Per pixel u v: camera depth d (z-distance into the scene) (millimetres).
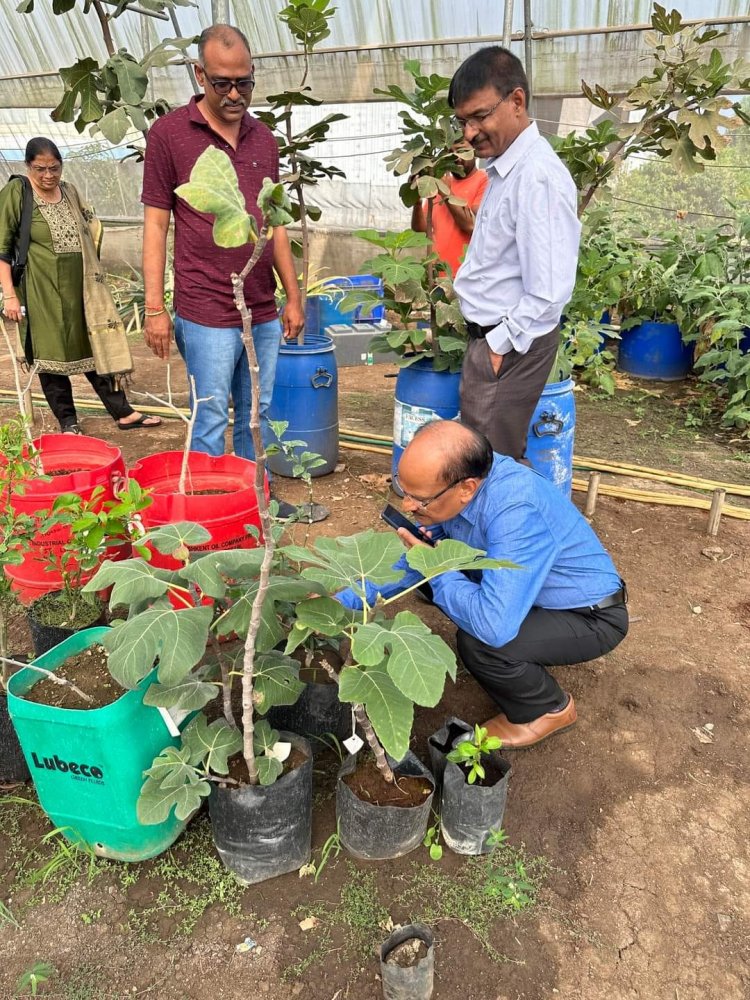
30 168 4133
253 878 1869
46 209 4215
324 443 4254
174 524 1870
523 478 2027
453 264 4312
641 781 2242
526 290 2797
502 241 2844
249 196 3146
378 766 1954
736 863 1984
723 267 6047
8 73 7707
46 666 1911
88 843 1887
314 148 7703
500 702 2291
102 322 4535
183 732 1812
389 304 3725
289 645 1613
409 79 6344
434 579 2129
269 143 3225
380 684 1590
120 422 5020
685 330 5988
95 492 2232
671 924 1819
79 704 1785
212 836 1969
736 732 2443
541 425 3465
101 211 8977
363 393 5992
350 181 7840
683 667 2748
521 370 2941
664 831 2074
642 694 2602
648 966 1723
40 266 4273
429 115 3393
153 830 1854
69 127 8547
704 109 3484
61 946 1745
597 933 1795
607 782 2234
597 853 2004
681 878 1938
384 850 1908
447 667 1535
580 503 4070
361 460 4598
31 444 2492
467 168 4082
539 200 2658
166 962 1713
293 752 1913
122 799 1761
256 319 3324
